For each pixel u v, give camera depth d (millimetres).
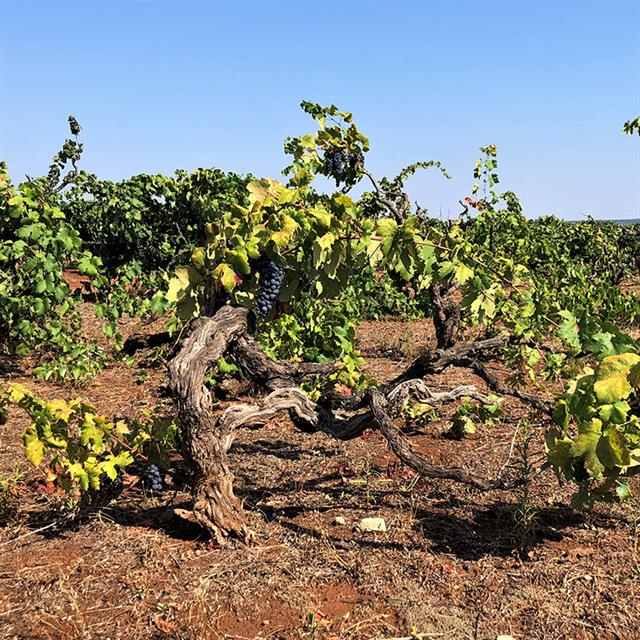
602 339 3295
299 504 4234
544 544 3688
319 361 7000
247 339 3932
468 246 4324
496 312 5449
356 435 3988
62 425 3756
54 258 7863
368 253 3836
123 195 11203
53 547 3600
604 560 3494
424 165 7930
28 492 4320
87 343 8711
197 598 3104
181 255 11211
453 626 2922
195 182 11289
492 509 4152
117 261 11602
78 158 10750
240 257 3518
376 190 5883
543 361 8367
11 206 7543
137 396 6965
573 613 3023
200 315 3873
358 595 3176
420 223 6484
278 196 3820
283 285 3934
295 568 3389
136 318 11852
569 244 15547
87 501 4008
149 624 2914
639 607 3057
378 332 11078
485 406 5242
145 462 4547
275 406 3850
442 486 4531
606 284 10945
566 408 3195
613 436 2812
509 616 3002
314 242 3631
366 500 4309
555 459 3105
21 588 3184
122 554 3520
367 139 5543
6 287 7930
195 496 3652
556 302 6664
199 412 3520
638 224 15281
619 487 3564
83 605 3057
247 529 3645
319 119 5559
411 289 13922
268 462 5008
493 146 9211
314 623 2902
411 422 5961
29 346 8297
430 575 3346
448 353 4641
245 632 2871
